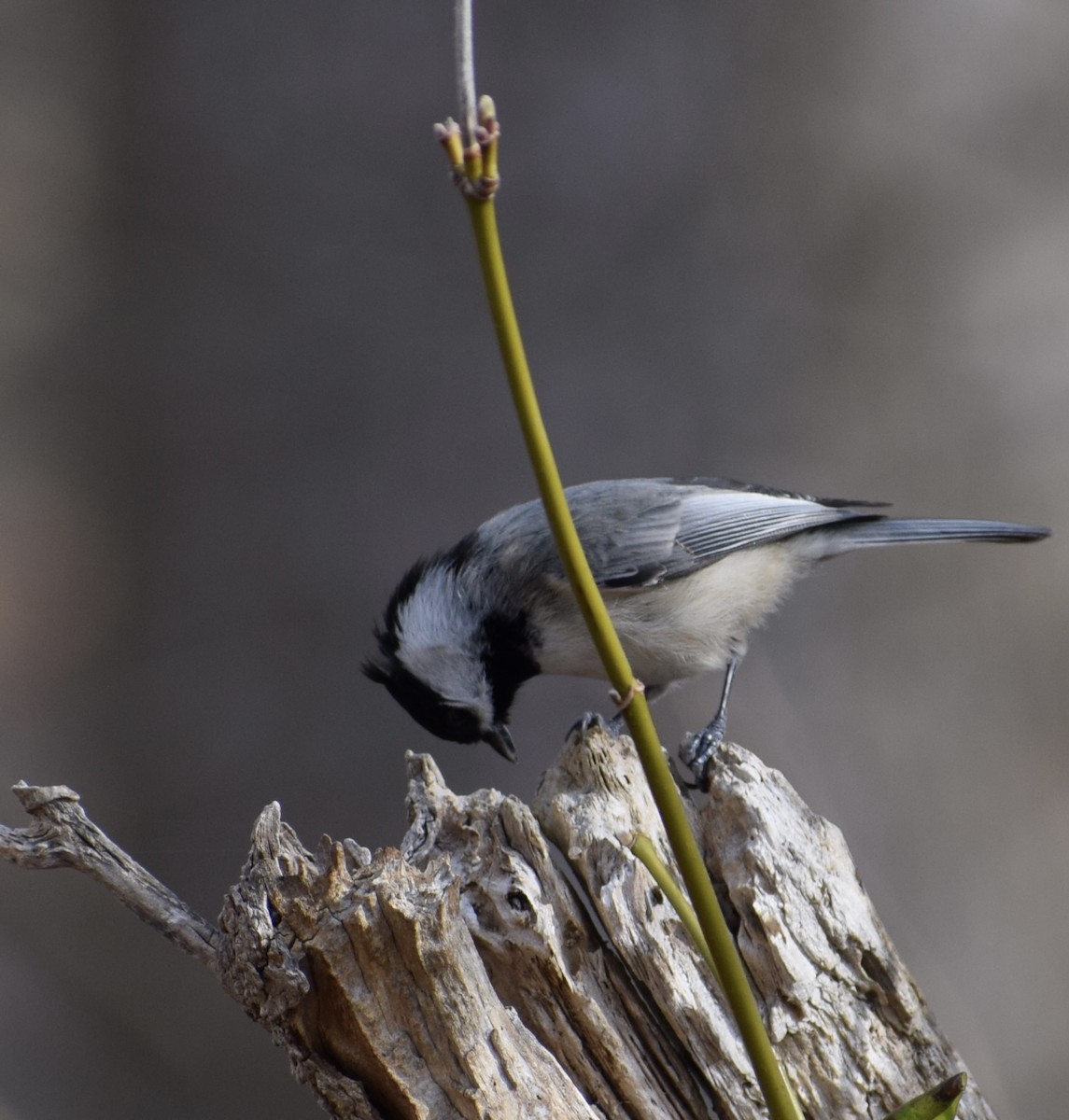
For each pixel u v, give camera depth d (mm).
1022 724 11875
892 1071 4766
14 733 11250
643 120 10672
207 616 10367
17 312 11711
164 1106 10883
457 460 10375
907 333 11812
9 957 11211
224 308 10438
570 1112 4148
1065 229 12102
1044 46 12148
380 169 10305
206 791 10266
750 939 4828
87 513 10898
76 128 11227
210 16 10359
